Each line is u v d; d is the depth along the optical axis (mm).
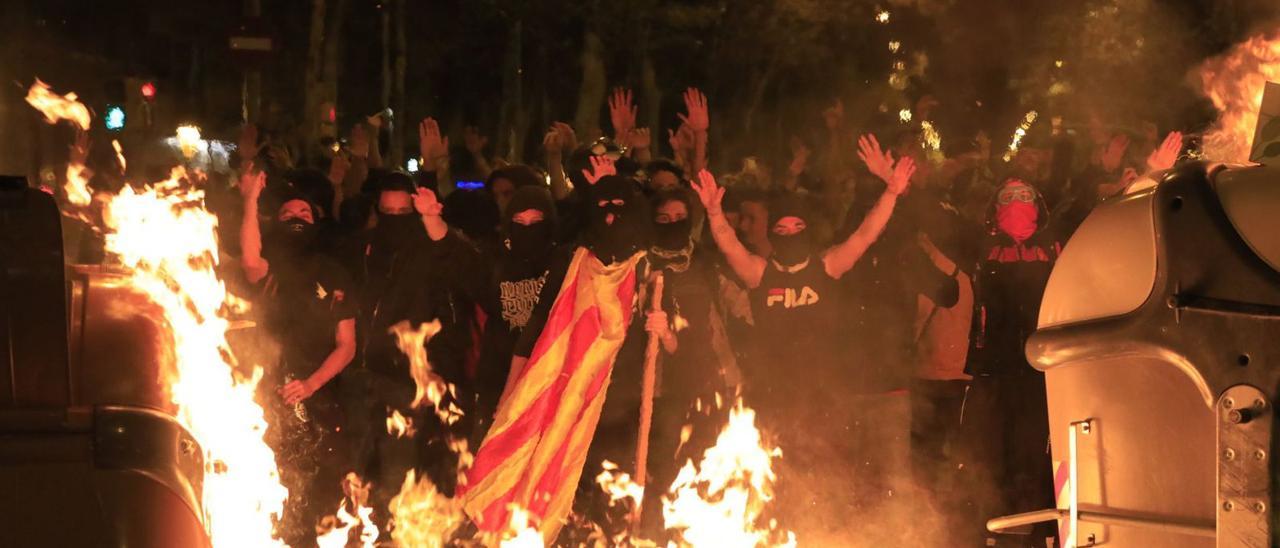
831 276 8375
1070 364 4465
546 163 12062
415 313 8375
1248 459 3996
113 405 3510
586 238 7648
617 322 7176
